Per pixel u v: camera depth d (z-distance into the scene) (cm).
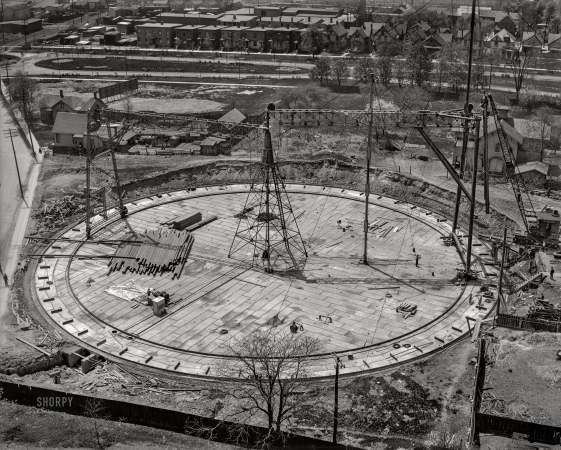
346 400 6097
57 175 11650
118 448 5269
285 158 12281
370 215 10306
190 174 11762
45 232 9688
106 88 17025
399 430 5656
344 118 14450
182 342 7119
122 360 6812
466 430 5575
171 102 16875
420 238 9594
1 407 5756
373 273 8625
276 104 16538
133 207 10544
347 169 11725
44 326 7406
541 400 5766
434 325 7469
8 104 16525
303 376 6469
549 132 12588
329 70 18875
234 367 6669
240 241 9444
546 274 8262
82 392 6172
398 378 6444
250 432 5359
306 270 8694
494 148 11531
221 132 13850
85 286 8256
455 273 8619
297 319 7569
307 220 10150
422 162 12181
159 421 5581
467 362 6688
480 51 19975
